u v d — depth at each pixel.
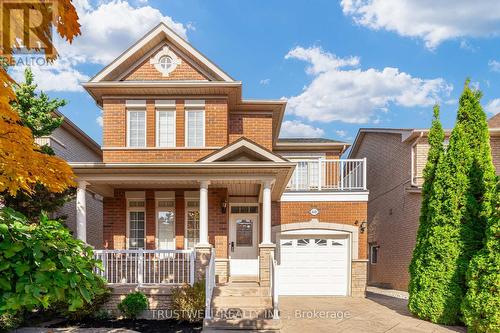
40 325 8.89
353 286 13.81
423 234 10.45
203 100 12.84
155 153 12.58
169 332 8.38
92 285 3.29
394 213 16.56
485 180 9.52
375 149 19.38
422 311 9.63
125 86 12.37
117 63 12.51
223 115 12.77
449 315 9.21
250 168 10.63
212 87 12.47
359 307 11.44
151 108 12.75
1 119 2.84
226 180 10.99
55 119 11.18
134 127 12.81
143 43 12.62
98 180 10.82
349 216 14.20
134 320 9.41
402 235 15.60
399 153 16.11
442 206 9.83
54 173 3.40
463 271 9.26
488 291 7.91
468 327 8.35
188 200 12.95
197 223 12.91
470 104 9.85
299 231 14.23
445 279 9.41
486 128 9.80
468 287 8.83
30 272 2.84
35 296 2.70
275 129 16.06
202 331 8.33
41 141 13.80
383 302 12.39
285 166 10.58
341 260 14.15
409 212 14.96
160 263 11.97
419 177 14.37
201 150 12.61
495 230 8.01
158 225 12.96
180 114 12.77
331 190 14.30
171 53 13.01
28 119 10.25
